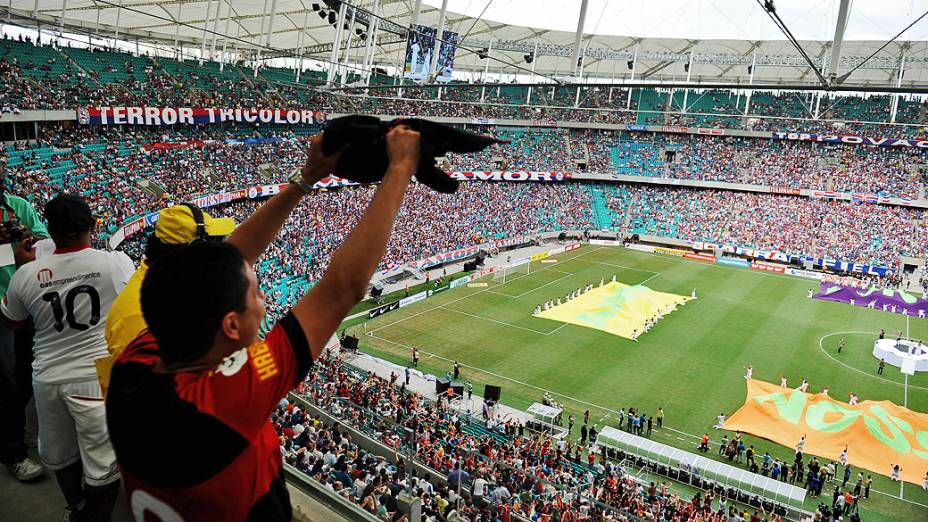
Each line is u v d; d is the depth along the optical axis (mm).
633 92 109125
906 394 44344
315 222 65375
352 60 98000
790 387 45094
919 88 13867
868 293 68188
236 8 73000
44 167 47406
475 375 45219
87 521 5023
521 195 94125
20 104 47875
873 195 85875
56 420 4859
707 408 41219
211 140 66250
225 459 2146
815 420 38188
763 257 83188
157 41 85750
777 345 52969
